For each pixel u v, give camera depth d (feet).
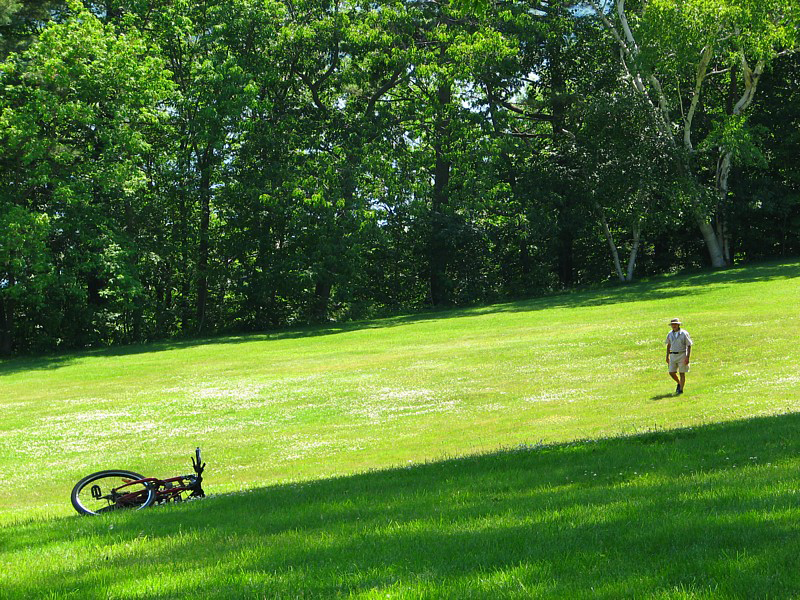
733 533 21.38
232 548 26.30
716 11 176.96
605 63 212.84
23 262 150.82
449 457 55.42
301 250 191.31
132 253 167.53
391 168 196.75
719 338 101.04
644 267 230.27
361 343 139.64
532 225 201.87
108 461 65.92
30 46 157.38
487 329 141.38
